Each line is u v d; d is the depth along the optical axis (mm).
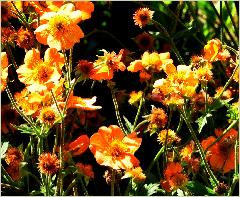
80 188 724
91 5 670
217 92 729
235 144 666
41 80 641
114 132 651
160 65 693
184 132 785
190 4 845
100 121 811
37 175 705
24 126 653
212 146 692
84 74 634
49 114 635
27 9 719
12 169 682
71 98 663
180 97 645
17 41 706
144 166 769
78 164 657
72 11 650
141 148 780
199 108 699
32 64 651
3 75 643
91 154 770
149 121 695
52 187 676
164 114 666
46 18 639
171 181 637
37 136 661
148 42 805
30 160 707
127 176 635
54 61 648
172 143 703
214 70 821
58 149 672
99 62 683
